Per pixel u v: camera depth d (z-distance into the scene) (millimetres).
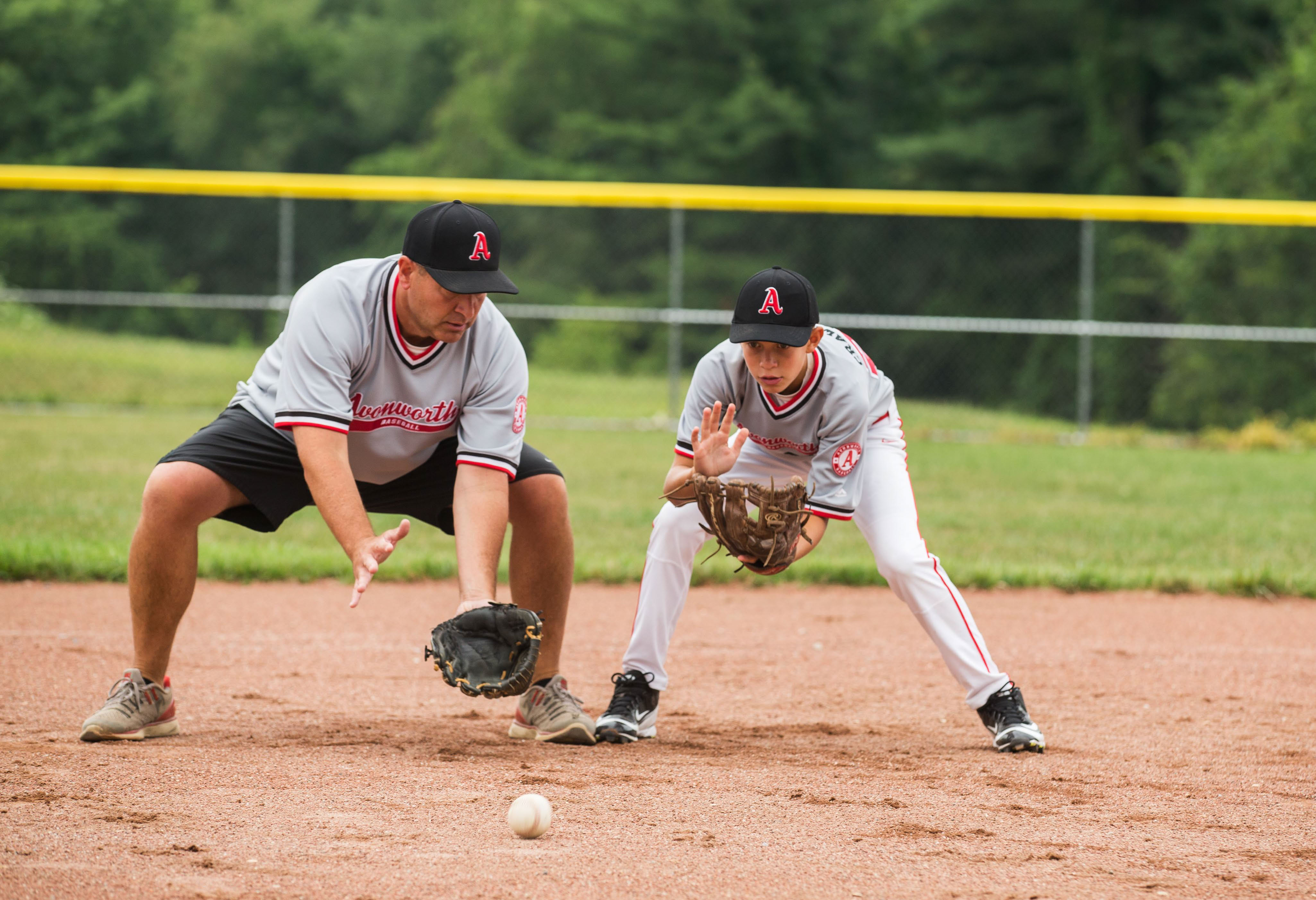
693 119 106312
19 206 113062
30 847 9180
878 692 16812
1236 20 92312
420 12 158375
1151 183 94188
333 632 19906
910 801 11117
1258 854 9805
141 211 118438
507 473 12359
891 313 96188
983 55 100625
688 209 104750
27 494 29984
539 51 120812
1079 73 96500
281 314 47375
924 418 60844
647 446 42938
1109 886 8953
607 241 107250
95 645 18078
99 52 130625
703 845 9633
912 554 13758
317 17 166750
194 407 51875
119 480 32375
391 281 12000
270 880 8617
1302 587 24438
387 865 8953
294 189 46219
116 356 71375
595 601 23062
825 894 8617
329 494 11484
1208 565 26469
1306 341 48125
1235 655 19641
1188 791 11828
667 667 18203
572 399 58625
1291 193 68500
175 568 12656
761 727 14570
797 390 13375
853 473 13570
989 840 10000
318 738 13195
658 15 108688
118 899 8211
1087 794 11586
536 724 13523
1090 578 24781
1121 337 78375
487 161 120625
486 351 12383
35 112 122812
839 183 106438
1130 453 45938
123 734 12812
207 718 14219
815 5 107812
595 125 107875
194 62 143250
